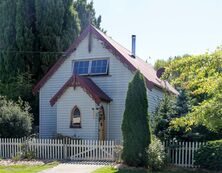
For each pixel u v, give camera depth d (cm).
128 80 2497
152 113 2320
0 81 3419
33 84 3331
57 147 2084
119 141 2447
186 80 1086
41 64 3428
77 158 2031
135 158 1739
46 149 2102
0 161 1959
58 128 2433
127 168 1705
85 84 2364
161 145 1747
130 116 1773
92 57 2614
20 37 3397
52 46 3422
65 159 2030
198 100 2127
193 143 1784
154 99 2616
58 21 3481
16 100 3203
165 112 1997
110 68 2558
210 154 1648
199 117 973
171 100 2106
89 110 2355
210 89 961
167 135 1866
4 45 3469
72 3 3659
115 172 1598
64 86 2412
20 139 2158
